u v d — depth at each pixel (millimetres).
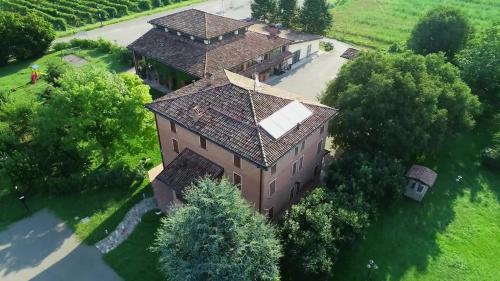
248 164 34719
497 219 40875
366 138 42750
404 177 39438
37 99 57312
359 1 108250
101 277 34250
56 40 81938
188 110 38625
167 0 104062
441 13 61156
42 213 40562
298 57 73625
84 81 42094
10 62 73438
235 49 60938
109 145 42875
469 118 46500
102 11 92750
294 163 38875
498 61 52906
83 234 38188
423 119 41125
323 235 31203
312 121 38312
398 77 41500
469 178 46406
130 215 40031
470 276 34781
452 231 39094
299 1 105312
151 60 62344
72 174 43656
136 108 41531
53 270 34938
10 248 36938
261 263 28391
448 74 46844
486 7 98625
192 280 27234
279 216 40000
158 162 47750
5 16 70875
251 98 37281
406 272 34750
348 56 67750
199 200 26906
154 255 35938
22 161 41312
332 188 38875
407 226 39281
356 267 34906
